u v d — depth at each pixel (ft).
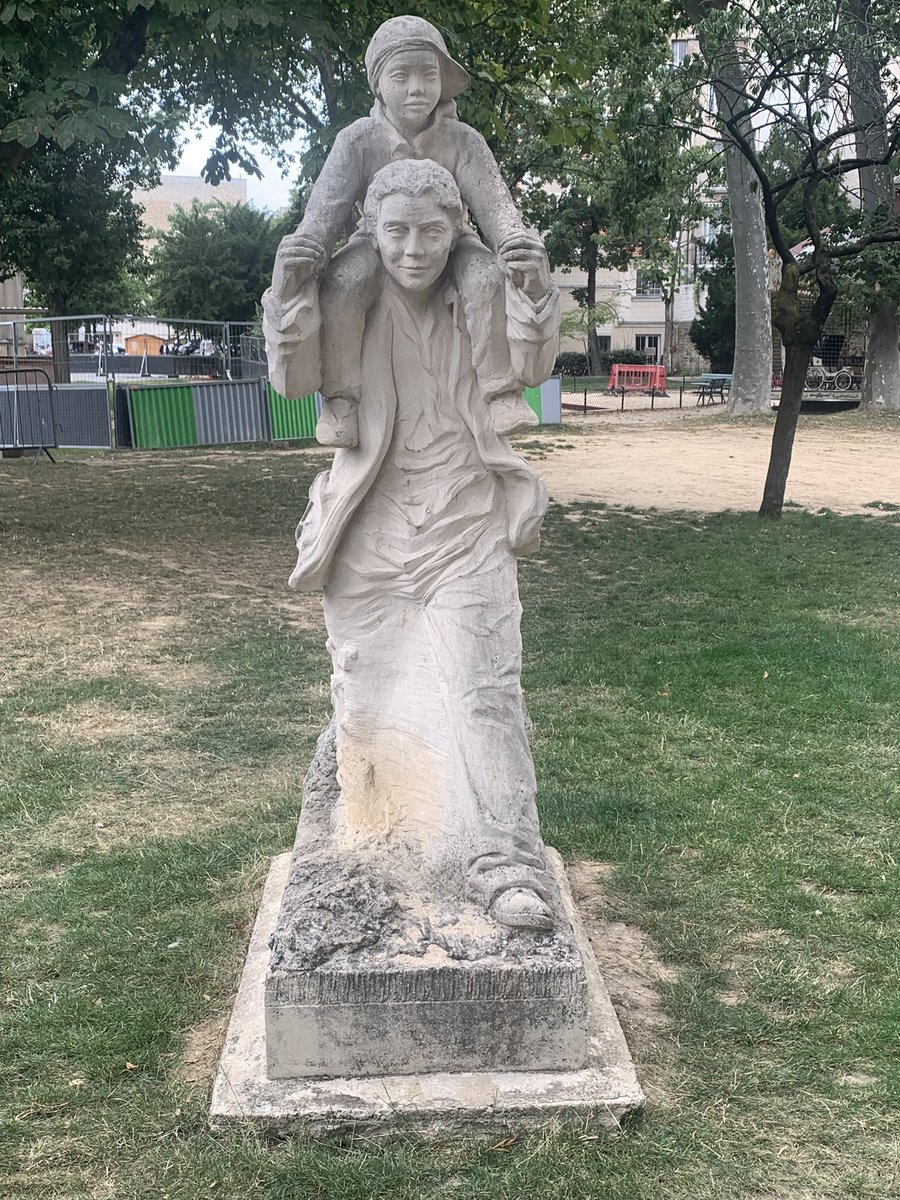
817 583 29.99
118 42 30.19
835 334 115.03
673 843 14.33
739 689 20.57
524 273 8.60
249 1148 8.53
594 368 150.51
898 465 57.26
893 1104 9.27
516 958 8.89
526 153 76.18
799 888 13.10
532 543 9.95
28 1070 9.73
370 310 9.23
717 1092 9.36
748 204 79.61
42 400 61.05
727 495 47.44
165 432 61.98
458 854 9.62
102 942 11.88
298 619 25.86
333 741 12.35
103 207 92.48
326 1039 8.91
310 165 32.91
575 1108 8.71
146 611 26.30
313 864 9.95
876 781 16.25
